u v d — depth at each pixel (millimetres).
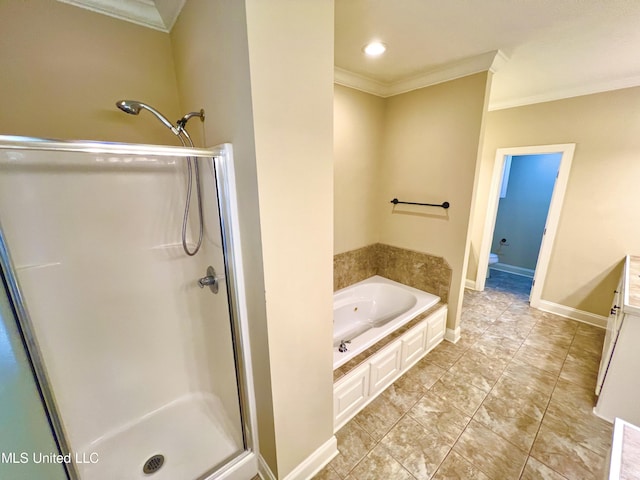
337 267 2768
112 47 1454
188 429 1651
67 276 1406
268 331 1143
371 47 1884
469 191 2336
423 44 1846
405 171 2762
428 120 2496
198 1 1160
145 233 1609
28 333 882
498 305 3430
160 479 1380
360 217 2869
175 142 1707
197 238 1630
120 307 1584
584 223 2867
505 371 2256
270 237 1061
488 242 3680
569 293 3074
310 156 1115
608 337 2152
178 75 1611
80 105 1408
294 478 1402
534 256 4531
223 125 1150
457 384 2115
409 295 2729
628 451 749
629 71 2285
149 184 1581
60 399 1438
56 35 1306
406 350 2191
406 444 1639
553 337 2732
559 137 2885
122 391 1643
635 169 2518
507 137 3250
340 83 2355
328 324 1378
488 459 1545
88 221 1435
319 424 1471
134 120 1567
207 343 1814
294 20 958
